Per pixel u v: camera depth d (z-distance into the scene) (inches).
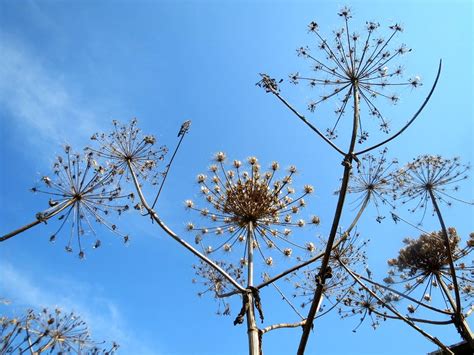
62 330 405.4
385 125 449.7
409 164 580.4
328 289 580.7
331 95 454.6
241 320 424.2
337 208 367.6
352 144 383.6
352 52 454.3
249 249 526.9
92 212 459.5
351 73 451.2
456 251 590.2
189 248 450.9
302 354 389.4
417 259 597.3
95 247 452.4
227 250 596.1
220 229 589.3
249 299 438.9
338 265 585.0
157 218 454.9
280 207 572.7
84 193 458.0
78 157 468.1
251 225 561.6
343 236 512.4
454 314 497.4
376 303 569.6
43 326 392.5
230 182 583.5
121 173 495.8
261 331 417.7
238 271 585.6
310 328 387.5
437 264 588.7
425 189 570.6
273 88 410.3
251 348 401.7
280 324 435.8
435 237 586.2
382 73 450.9
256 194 566.6
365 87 452.4
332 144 386.9
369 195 553.3
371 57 452.4
